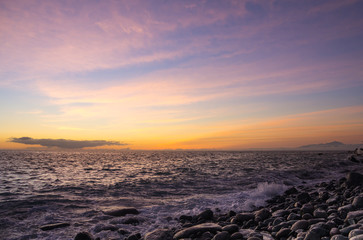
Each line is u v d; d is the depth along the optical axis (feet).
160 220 28.09
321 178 72.79
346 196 36.24
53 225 24.93
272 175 73.05
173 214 30.99
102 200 39.40
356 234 15.11
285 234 19.63
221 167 106.11
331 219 21.12
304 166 109.19
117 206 35.32
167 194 45.60
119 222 26.73
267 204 37.88
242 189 51.19
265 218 26.99
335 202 31.65
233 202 38.37
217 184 57.52
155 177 71.56
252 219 26.61
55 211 31.55
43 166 119.96
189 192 47.67
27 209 32.14
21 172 88.22
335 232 16.90
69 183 59.47
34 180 65.46
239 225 25.79
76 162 162.81
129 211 30.94
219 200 39.65
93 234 22.75
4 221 26.37
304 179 70.28
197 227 22.02
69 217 28.89
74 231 23.72
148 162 162.40
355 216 20.12
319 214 23.88
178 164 134.72
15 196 41.75
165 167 111.55
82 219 28.09
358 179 48.24
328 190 47.67
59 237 21.94
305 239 16.81
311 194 41.83
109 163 151.33
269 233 21.47
